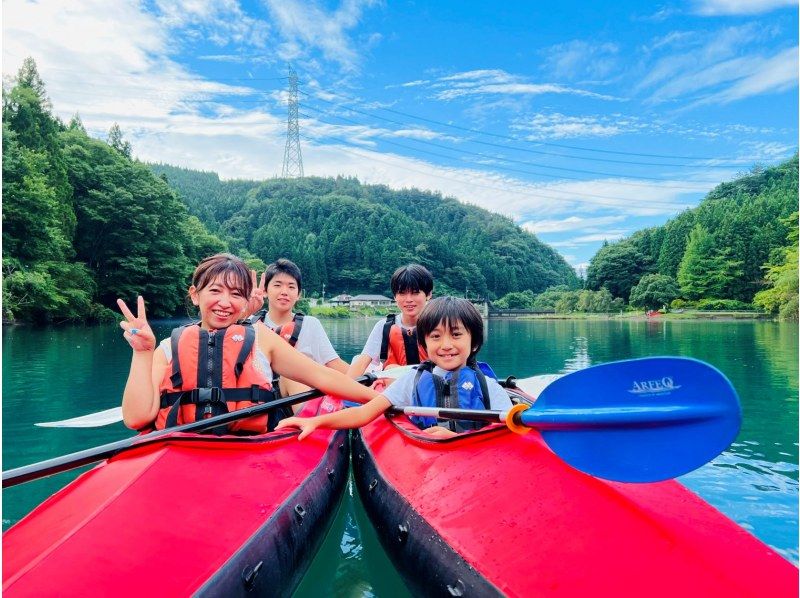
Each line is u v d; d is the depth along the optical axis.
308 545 2.40
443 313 2.74
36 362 9.81
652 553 1.52
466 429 2.74
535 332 26.16
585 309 68.38
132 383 2.24
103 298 34.16
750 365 9.80
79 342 14.52
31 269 22.97
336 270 123.62
